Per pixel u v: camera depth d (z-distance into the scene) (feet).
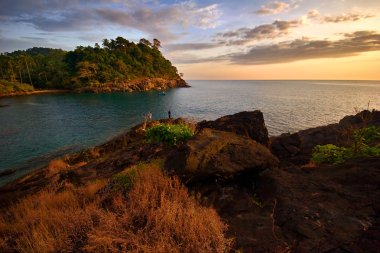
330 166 22.31
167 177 19.60
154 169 22.00
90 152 66.13
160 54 571.28
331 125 52.60
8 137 105.60
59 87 384.06
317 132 48.62
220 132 26.37
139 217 14.70
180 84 576.20
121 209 15.83
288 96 334.03
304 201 15.52
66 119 151.33
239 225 14.43
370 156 22.59
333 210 14.20
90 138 104.53
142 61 501.97
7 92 304.71
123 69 432.25
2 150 86.48
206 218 13.82
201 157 20.71
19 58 374.02
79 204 20.39
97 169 39.65
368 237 11.68
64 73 387.55
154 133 43.09
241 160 21.26
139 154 40.86
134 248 12.09
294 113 164.86
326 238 12.07
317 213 14.08
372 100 273.54
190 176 19.86
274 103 237.66
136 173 21.67
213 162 20.45
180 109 203.41
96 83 370.12
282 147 39.42
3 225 18.83
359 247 11.15
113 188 20.65
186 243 12.25
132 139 71.41
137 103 242.99
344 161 23.43
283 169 22.11
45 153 83.20
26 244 14.03
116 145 68.80
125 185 20.31
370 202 14.56
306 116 152.05
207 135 24.94
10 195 37.76
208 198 18.53
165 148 39.99
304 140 46.39
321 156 25.82
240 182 20.90
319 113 165.07
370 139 24.94
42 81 381.40
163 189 17.79
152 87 448.65
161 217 13.84
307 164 28.58
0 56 377.09
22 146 91.81
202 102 256.52
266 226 13.91
